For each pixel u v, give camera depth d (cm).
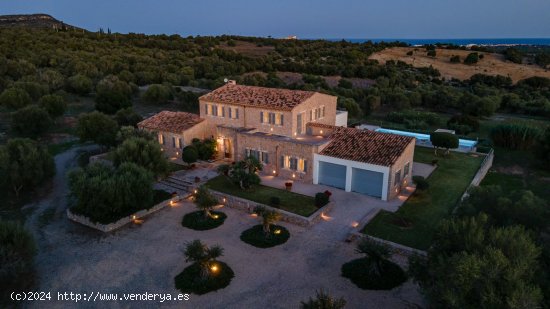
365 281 2181
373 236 2658
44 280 2262
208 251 2247
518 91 9838
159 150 3688
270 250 2562
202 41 15875
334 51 14750
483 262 1350
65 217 3116
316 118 4406
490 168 4459
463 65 13975
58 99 6028
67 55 9975
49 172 3794
